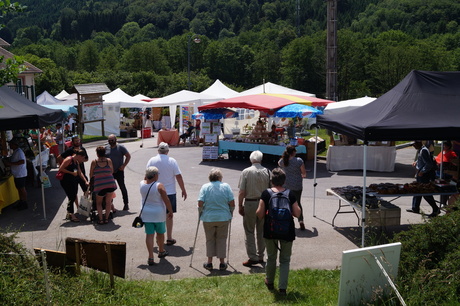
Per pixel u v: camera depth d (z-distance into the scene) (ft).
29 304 16.10
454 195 28.96
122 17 649.20
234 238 28.58
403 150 69.97
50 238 28.58
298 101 61.26
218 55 367.25
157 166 27.09
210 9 646.74
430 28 411.13
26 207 36.19
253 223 23.67
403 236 20.97
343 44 287.28
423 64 265.75
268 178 23.63
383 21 437.58
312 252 25.70
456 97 26.43
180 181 27.50
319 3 575.38
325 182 46.62
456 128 23.59
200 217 23.02
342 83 287.89
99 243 19.01
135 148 79.97
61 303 16.78
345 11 543.39
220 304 18.19
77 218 32.48
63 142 62.08
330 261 24.25
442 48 285.02
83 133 101.04
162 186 23.86
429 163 32.09
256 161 23.73
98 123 102.89
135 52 347.97
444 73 28.12
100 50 495.41
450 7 429.38
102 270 19.19
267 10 602.85
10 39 531.91
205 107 63.31
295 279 21.07
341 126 27.22
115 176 35.19
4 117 31.81
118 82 251.39
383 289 16.67
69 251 19.49
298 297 18.88
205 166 59.31
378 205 26.73
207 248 23.22
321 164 58.75
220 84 100.22
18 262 18.74
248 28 580.71
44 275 16.28
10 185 36.27
